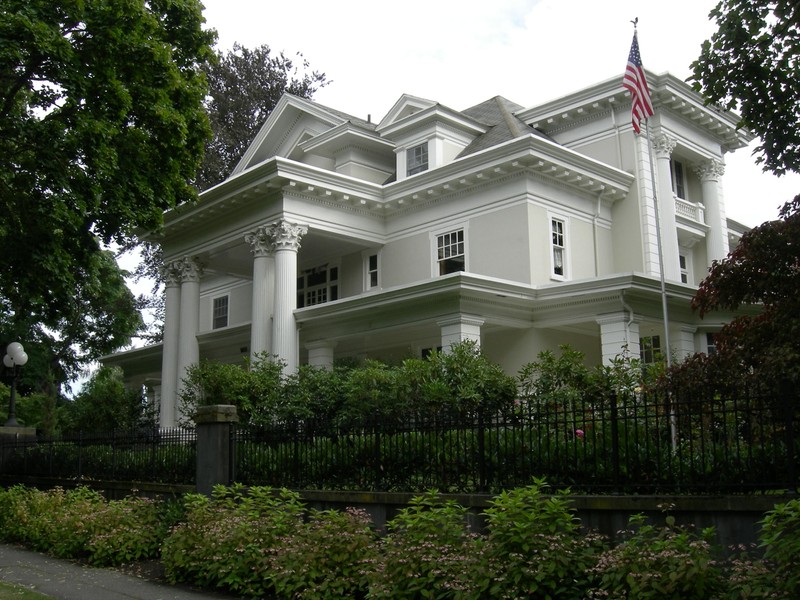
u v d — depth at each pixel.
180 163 20.00
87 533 13.30
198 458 14.05
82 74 17.19
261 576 10.20
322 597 9.16
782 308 11.83
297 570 9.57
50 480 18.78
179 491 14.55
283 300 25.14
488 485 10.58
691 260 29.03
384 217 28.47
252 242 26.55
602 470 9.68
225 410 13.93
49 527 14.20
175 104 19.67
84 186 17.75
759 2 11.77
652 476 9.38
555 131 28.97
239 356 30.52
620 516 8.87
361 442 12.06
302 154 32.28
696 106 27.30
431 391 14.64
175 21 19.70
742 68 12.24
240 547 10.48
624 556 7.43
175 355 29.28
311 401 17.84
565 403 10.77
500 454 10.50
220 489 12.45
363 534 9.98
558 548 7.84
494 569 7.95
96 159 17.53
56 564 12.77
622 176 26.39
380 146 30.03
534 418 10.36
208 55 20.44
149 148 19.30
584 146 28.06
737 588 6.66
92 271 22.91
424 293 21.69
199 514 11.69
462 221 25.95
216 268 32.31
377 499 11.17
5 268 19.23
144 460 16.11
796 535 6.55
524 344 23.03
